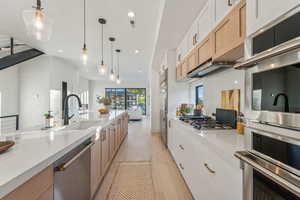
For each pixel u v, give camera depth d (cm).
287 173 72
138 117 1013
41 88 553
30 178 81
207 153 150
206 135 160
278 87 79
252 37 100
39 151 105
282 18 77
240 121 180
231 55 170
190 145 203
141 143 456
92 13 279
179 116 325
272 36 83
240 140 139
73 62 656
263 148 88
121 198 199
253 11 99
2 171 76
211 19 195
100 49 478
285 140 74
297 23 69
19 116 558
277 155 79
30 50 479
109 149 286
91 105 1198
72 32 357
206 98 291
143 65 701
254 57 89
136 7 262
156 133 597
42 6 256
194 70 257
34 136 149
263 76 89
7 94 526
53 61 569
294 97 70
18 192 74
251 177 92
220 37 173
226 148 116
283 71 76
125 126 538
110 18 296
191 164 199
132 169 282
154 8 266
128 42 421
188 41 294
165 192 211
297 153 68
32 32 172
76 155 131
